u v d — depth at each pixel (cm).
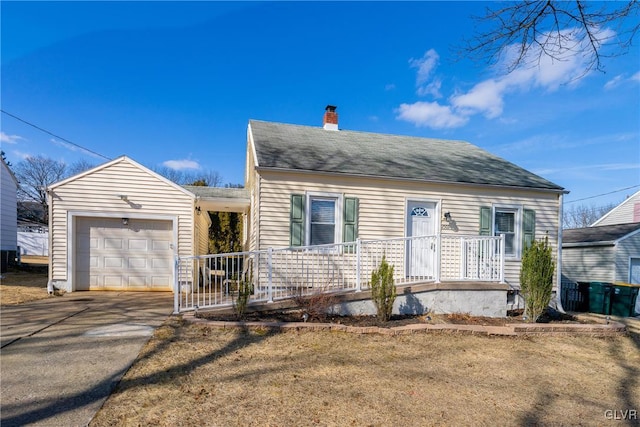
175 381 396
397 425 326
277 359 476
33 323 608
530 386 433
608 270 1539
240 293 661
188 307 702
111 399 352
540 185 1056
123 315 672
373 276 707
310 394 379
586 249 1645
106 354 464
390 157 1097
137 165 1028
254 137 1084
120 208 1016
